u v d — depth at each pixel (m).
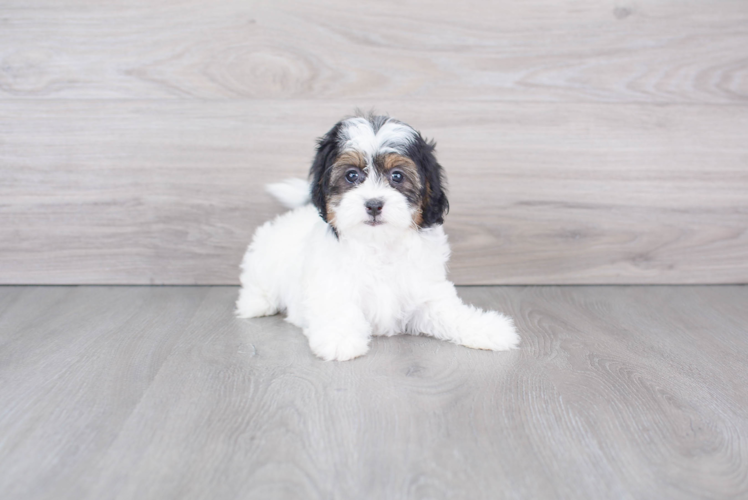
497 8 2.05
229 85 2.08
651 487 1.02
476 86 2.10
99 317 1.87
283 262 1.85
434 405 1.29
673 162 2.16
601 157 2.15
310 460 1.08
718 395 1.35
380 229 1.54
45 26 2.01
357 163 1.56
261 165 2.13
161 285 2.22
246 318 1.88
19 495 0.99
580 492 1.00
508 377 1.43
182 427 1.20
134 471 1.05
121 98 2.07
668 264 2.24
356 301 1.67
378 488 1.01
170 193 2.14
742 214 2.20
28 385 1.38
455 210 2.17
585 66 2.10
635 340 1.69
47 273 2.19
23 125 2.07
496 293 2.15
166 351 1.59
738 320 1.87
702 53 2.11
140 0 2.01
